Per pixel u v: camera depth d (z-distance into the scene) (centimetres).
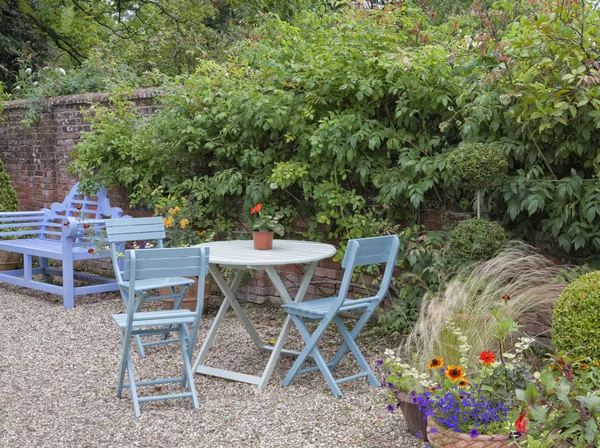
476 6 464
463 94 469
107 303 692
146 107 759
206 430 362
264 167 611
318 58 555
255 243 478
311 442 343
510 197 447
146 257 384
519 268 443
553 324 356
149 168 696
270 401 405
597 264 442
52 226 807
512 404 316
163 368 475
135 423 374
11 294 751
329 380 411
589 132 421
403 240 522
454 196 509
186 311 422
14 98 1084
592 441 270
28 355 509
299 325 427
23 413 390
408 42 555
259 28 610
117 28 1738
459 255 450
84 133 750
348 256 406
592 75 404
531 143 451
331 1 575
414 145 516
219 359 495
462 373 315
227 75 646
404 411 344
